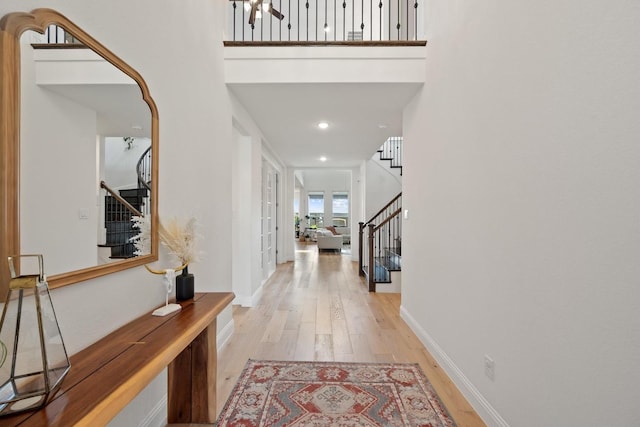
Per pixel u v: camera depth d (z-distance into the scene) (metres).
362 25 3.59
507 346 1.68
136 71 1.64
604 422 1.10
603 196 1.10
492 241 1.82
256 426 1.90
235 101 3.46
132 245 1.63
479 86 1.98
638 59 0.99
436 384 2.36
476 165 2.02
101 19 1.40
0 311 0.92
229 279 3.30
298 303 4.47
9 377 0.85
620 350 1.04
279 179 8.05
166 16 1.98
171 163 2.03
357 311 4.11
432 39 2.88
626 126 1.02
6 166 0.96
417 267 3.29
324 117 4.19
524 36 1.53
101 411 0.87
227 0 3.22
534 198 1.46
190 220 1.94
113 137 1.47
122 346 1.28
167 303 1.73
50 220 1.12
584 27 1.18
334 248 10.65
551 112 1.35
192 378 1.90
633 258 1.00
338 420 1.96
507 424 1.68
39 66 1.08
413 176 3.43
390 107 3.81
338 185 15.55
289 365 2.64
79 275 1.24
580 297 1.20
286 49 3.12
